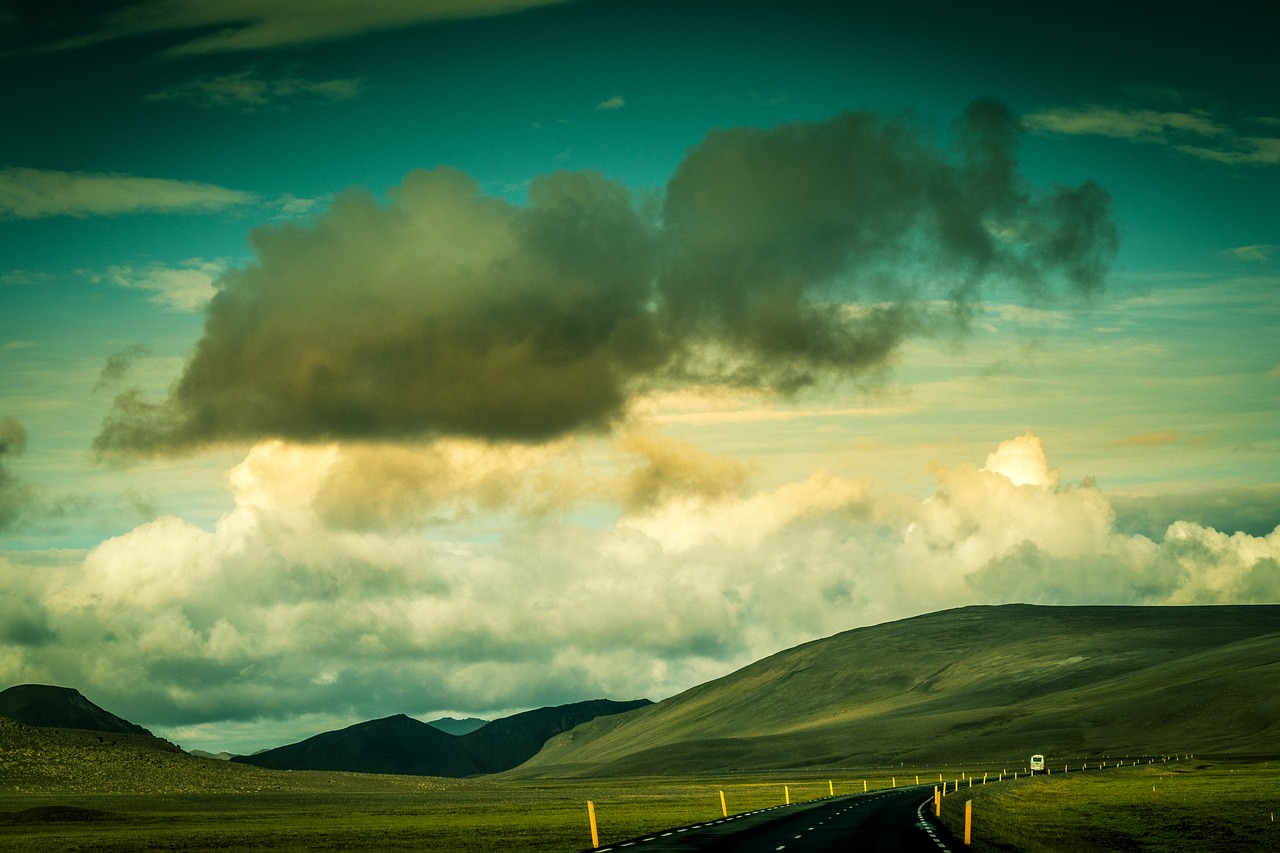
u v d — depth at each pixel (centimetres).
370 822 10362
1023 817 6819
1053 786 11362
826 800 9700
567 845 5769
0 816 11700
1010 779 13988
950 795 9731
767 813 7275
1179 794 9362
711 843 4681
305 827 9638
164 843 7481
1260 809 7300
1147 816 6812
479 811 12488
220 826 10231
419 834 7725
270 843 7219
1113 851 4628
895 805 8006
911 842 4634
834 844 4556
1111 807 7762
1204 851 4631
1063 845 4844
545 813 11069
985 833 5241
